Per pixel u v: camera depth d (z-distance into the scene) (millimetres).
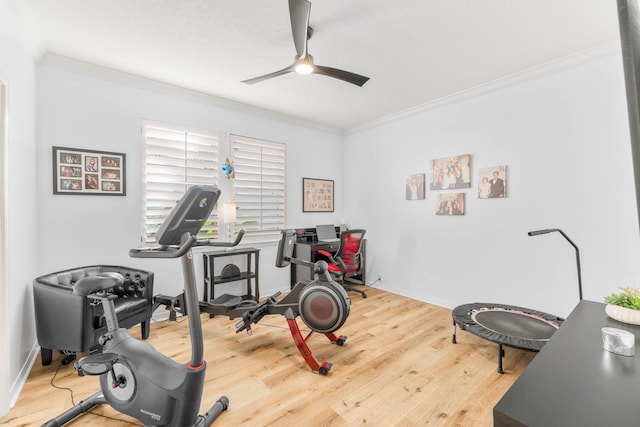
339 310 2301
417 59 2650
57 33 2266
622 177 2385
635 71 465
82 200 2750
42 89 2541
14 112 1927
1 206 1706
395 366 2252
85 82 2748
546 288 2799
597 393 759
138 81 3023
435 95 3480
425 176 3830
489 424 1651
